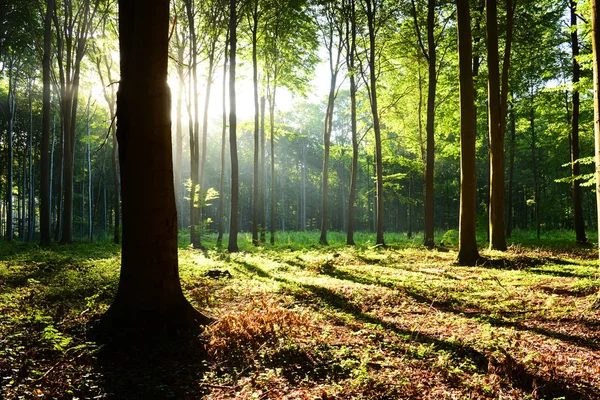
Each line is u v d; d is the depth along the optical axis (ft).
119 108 20.54
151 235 20.27
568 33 71.77
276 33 81.10
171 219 20.85
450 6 73.51
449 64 79.41
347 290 31.73
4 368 15.08
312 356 17.53
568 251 58.65
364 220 206.69
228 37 76.84
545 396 14.16
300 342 19.11
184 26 79.36
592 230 122.52
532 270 40.65
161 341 19.03
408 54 80.12
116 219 84.07
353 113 82.17
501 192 55.42
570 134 79.15
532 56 74.69
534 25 66.44
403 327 22.63
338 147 96.32
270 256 57.67
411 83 86.53
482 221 75.77
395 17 75.56
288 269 44.55
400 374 15.85
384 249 67.72
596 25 26.68
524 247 63.46
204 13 76.64
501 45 70.54
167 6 20.79
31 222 119.24
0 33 85.35
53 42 85.87
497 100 54.70
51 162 124.06
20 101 133.18
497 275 38.24
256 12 72.95
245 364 16.81
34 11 83.76
